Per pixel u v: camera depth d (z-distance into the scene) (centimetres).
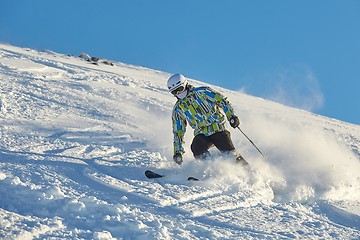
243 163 995
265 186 949
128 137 1283
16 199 712
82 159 999
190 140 1338
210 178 937
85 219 664
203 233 668
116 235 632
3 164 885
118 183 857
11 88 1686
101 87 2008
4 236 583
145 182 891
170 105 1920
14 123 1263
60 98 1673
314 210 876
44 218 658
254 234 691
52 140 1138
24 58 2472
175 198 809
